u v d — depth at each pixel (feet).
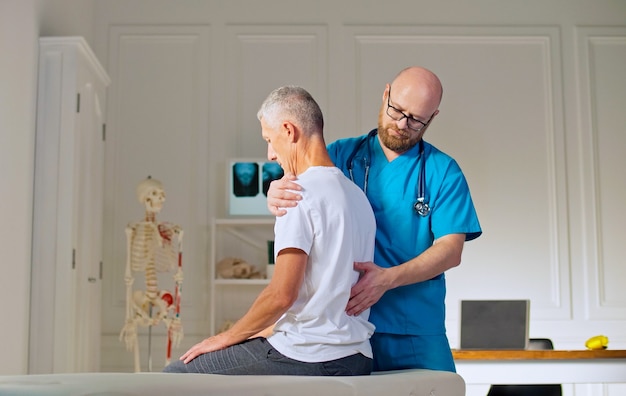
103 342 18.98
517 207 19.99
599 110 20.30
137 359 16.49
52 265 15.21
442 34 20.17
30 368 14.97
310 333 6.59
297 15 20.10
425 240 8.48
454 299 19.74
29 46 15.16
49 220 15.31
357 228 6.95
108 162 19.47
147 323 16.51
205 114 19.76
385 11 20.18
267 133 7.16
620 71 20.40
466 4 20.31
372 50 20.08
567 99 20.26
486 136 20.11
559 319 19.76
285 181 6.70
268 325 6.52
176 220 19.48
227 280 18.30
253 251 19.49
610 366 12.10
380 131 8.54
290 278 6.40
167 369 6.88
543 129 20.17
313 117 7.07
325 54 20.02
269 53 19.99
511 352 12.07
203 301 19.30
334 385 6.07
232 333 6.70
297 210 6.54
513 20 20.35
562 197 20.04
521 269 19.86
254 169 19.15
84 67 16.16
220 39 19.95
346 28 20.08
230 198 19.02
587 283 19.89
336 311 6.67
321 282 6.58
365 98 19.97
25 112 15.03
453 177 8.47
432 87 8.20
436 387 7.20
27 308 14.97
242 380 5.58
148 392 5.02
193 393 5.18
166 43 19.90
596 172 20.13
